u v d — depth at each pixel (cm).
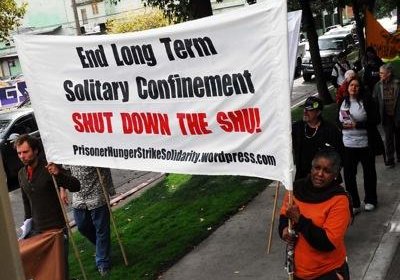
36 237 466
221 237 662
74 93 514
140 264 610
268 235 646
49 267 468
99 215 588
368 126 649
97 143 516
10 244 182
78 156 528
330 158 338
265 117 397
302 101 1934
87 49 493
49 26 6088
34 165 513
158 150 478
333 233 331
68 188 520
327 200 339
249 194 817
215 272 564
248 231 669
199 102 439
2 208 180
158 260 611
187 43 430
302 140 543
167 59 448
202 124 442
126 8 5666
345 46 2880
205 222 719
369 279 501
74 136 527
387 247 563
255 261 576
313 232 333
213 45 416
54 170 503
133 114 485
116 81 487
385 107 853
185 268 586
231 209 757
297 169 551
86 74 503
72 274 616
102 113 504
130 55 468
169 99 457
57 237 470
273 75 384
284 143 381
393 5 3597
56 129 536
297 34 454
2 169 182
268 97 391
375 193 673
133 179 1202
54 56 516
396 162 892
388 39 1252
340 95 674
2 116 1352
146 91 470
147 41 453
